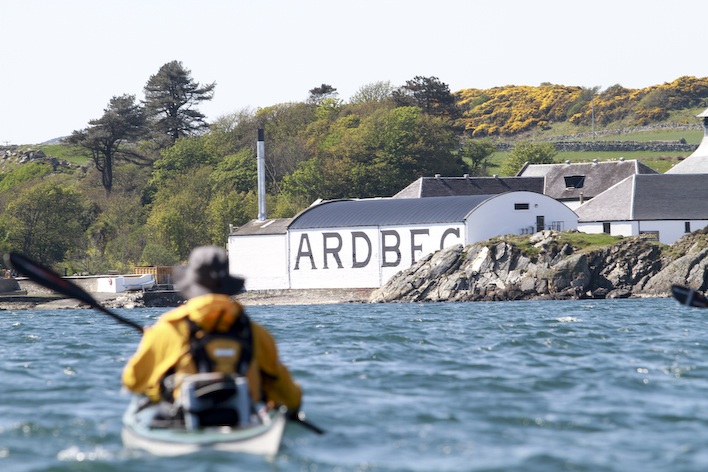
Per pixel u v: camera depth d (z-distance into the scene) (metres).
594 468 32.81
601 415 43.03
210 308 31.92
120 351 74.94
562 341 78.75
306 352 71.31
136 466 31.45
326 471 32.19
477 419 42.12
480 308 174.25
